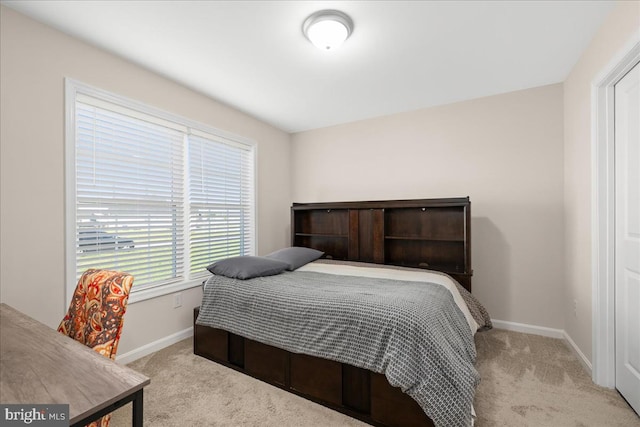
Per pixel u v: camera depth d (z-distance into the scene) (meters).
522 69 2.51
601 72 1.88
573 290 2.48
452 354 1.54
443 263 3.14
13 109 1.77
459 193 3.19
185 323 2.81
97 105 2.17
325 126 4.02
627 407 1.75
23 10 1.78
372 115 3.62
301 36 2.04
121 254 2.35
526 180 2.90
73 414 0.68
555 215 2.78
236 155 3.49
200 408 1.77
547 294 2.82
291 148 4.30
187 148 2.88
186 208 2.88
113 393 0.76
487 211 3.06
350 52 2.25
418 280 2.39
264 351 2.07
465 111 3.17
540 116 2.84
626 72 1.77
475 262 3.11
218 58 2.32
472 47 2.18
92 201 2.17
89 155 2.15
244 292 2.18
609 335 1.94
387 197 3.59
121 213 2.36
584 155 2.23
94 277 1.37
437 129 3.31
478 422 1.63
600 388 1.95
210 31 1.99
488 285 3.05
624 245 1.82
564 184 2.72
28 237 1.83
